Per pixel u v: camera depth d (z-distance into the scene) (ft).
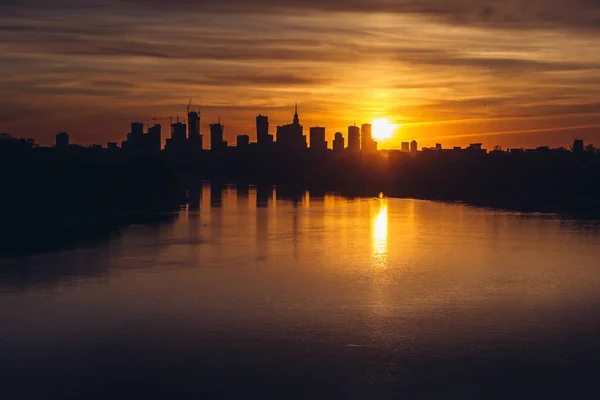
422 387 150.10
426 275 259.19
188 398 144.66
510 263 284.61
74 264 273.13
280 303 214.69
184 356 167.12
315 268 272.92
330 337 181.37
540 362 163.53
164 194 612.70
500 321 194.80
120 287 233.96
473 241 349.20
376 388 149.48
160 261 283.38
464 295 226.17
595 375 155.94
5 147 553.64
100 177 525.34
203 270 265.95
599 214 491.72
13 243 329.72
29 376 155.12
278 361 164.25
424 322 194.18
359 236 368.89
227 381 152.87
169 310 205.87
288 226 416.05
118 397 145.07
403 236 369.50
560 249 321.52
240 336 181.57
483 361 164.35
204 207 561.84
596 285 241.14
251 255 302.25
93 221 434.30
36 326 189.16
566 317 199.31
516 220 450.30
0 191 436.35
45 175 478.18
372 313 203.21
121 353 168.96
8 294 223.10
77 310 204.95
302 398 144.87
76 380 153.07
